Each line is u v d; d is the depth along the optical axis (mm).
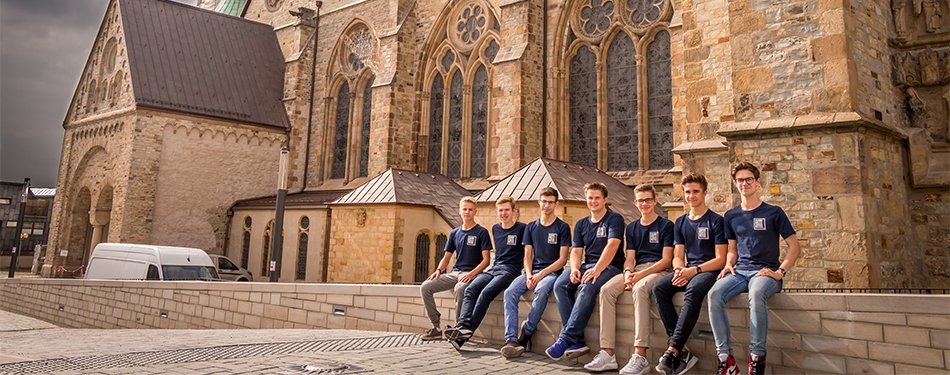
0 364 8211
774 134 13070
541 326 9906
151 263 23453
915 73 13883
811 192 12469
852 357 7125
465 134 31344
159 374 7387
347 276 24297
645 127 25344
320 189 37844
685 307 7867
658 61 25500
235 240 35781
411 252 23625
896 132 12938
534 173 22219
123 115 34906
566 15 28188
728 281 7715
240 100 38594
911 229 13445
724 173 15883
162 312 17484
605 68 27078
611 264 9258
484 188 29000
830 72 12523
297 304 14547
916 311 6723
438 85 33531
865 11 13289
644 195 9094
